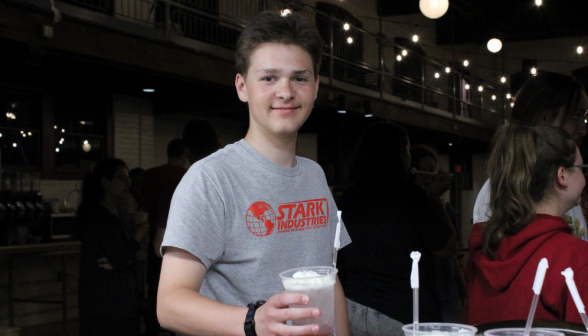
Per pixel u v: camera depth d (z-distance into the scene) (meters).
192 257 1.32
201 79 6.21
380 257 2.35
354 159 2.59
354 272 2.45
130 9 7.26
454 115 12.64
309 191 1.55
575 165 1.58
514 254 1.53
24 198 5.66
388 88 13.25
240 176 1.43
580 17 15.03
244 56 1.45
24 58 4.53
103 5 6.85
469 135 13.40
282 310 1.04
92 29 5.09
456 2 15.23
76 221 3.67
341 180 11.95
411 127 11.09
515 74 17.97
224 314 1.18
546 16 15.39
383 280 2.34
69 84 6.70
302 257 1.48
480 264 1.61
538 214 1.55
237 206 1.40
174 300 1.25
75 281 6.72
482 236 1.61
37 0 4.54
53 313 6.45
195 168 1.41
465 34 16.25
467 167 17.59
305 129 9.77
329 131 10.02
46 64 5.61
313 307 1.05
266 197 1.45
